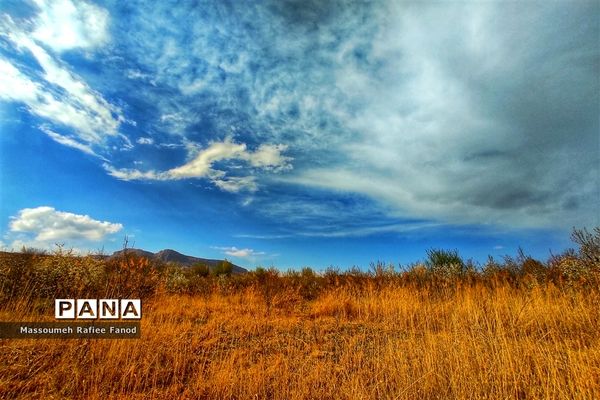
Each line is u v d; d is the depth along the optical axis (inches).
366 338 233.0
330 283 452.8
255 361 186.2
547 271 348.8
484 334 193.8
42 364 157.5
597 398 124.1
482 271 412.2
